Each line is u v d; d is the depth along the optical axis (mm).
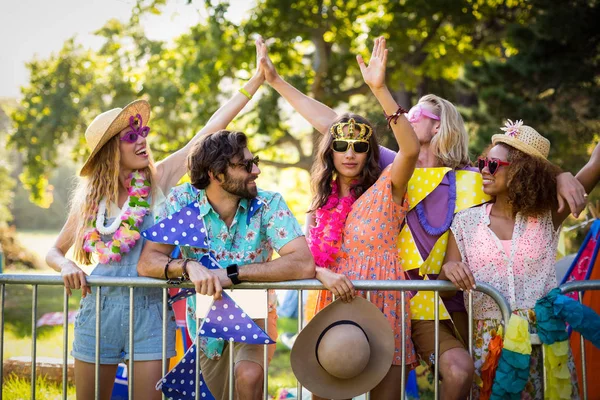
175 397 3475
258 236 3506
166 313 3502
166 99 14930
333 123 3873
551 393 3355
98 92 15750
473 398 3621
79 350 3656
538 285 3604
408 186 3881
